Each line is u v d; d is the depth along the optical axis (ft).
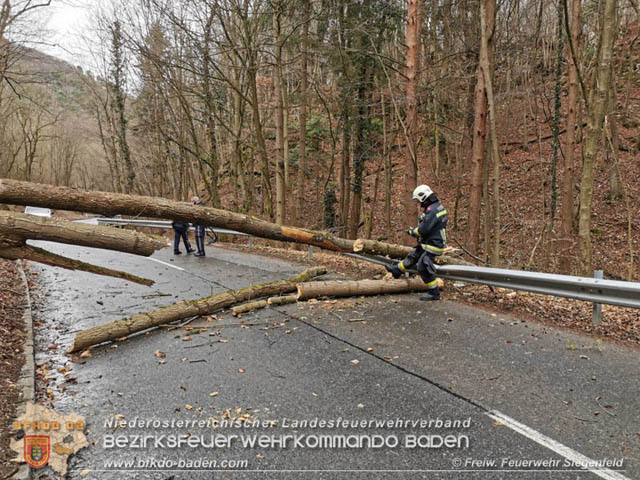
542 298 22.11
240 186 68.95
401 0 47.09
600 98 21.74
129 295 23.49
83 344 15.39
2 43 38.86
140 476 8.68
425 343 15.74
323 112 69.87
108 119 87.35
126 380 13.10
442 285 23.91
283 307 20.93
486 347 15.31
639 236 51.06
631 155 63.67
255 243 60.64
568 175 42.27
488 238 37.42
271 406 11.37
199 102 54.08
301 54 44.34
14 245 12.89
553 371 13.28
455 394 11.86
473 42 45.06
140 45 42.27
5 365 13.60
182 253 42.34
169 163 82.89
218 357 14.76
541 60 72.90
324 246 22.26
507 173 71.41
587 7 57.67
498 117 79.00
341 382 12.67
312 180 86.48
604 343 15.65
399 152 83.61
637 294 15.42
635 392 11.87
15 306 20.08
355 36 42.88
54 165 145.38
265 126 65.87
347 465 8.92
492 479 8.43
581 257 23.45
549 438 9.76
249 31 40.45
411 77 28.96
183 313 18.57
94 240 13.55
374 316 19.16
